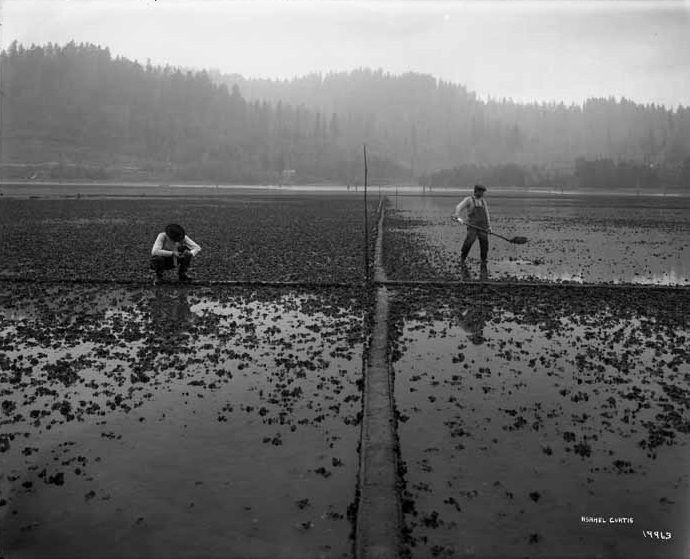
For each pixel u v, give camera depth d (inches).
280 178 6747.1
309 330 279.6
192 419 174.2
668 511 126.6
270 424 169.9
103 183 5693.9
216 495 132.2
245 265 504.7
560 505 128.9
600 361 233.0
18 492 134.5
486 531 119.1
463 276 450.6
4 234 771.4
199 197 2237.9
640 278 453.7
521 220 1147.9
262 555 111.7
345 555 111.5
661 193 3570.4
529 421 173.3
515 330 282.2
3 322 296.2
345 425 169.0
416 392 196.9
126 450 154.7
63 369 221.5
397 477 138.6
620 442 160.1
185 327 285.7
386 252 604.1
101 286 401.7
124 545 115.1
